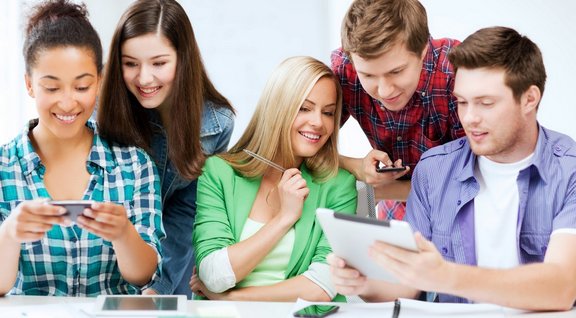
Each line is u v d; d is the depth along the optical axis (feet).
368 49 6.06
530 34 10.03
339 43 13.41
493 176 5.62
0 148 5.84
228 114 7.53
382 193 7.48
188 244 7.82
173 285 7.89
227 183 6.48
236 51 13.83
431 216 5.89
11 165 5.78
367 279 5.36
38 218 4.99
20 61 11.84
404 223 4.36
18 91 11.91
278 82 6.42
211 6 13.79
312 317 4.86
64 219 5.03
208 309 5.09
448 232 5.76
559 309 4.88
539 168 5.42
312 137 6.38
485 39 5.22
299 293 6.03
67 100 5.45
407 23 6.13
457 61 5.31
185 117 6.74
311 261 6.30
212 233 6.28
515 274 4.72
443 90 6.96
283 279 6.27
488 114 5.23
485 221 5.64
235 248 6.07
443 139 7.26
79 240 5.76
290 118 6.33
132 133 6.39
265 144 6.46
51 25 5.46
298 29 13.67
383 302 5.48
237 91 13.88
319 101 6.32
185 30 6.69
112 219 5.10
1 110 11.86
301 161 6.63
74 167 5.90
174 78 6.69
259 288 6.07
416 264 4.50
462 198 5.69
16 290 5.83
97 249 5.81
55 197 5.85
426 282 4.55
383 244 4.58
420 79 6.93
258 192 6.56
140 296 5.27
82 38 5.51
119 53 6.61
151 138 7.04
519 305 4.75
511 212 5.57
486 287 4.62
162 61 6.57
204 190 6.49
